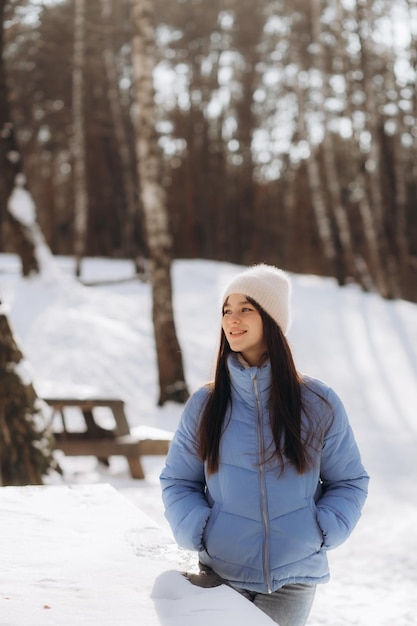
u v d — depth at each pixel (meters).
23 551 2.53
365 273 23.78
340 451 2.37
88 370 13.84
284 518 2.25
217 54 36.78
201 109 39.22
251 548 2.25
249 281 2.37
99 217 39.19
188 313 18.67
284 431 2.28
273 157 40.69
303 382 2.38
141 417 11.94
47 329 15.48
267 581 2.23
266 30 34.56
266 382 2.32
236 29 34.91
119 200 36.88
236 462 2.30
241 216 39.84
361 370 15.34
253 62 36.03
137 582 2.25
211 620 1.97
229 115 39.28
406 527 6.40
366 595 4.88
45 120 32.66
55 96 31.22
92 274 24.19
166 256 12.98
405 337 17.73
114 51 30.98
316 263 41.53
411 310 20.77
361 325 18.66
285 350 2.35
